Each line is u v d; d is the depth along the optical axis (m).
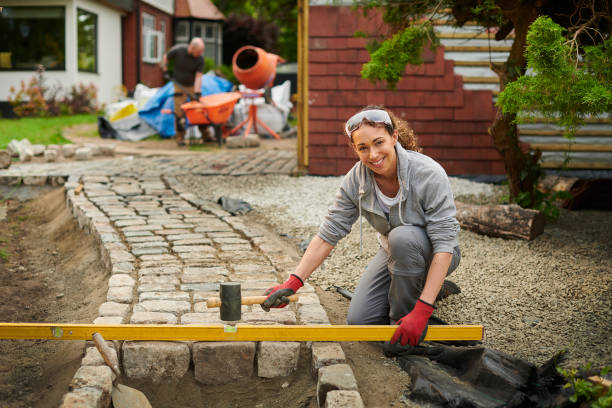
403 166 2.79
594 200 6.42
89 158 9.72
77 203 5.87
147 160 9.56
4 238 5.51
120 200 6.22
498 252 4.81
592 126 8.61
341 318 3.45
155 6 21.02
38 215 6.49
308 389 2.84
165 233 4.93
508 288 3.98
